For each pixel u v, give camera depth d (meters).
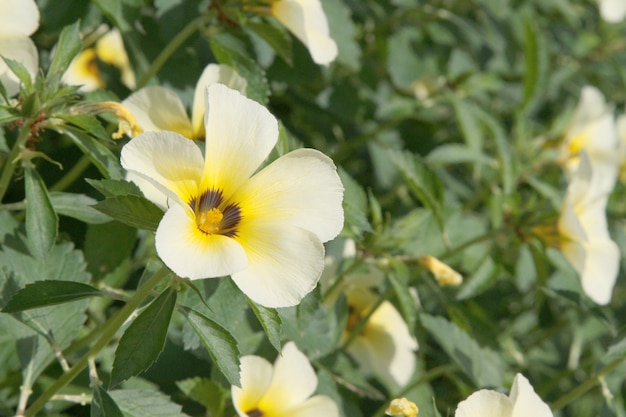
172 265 0.48
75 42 0.54
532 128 0.83
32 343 0.55
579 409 0.74
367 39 0.77
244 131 0.50
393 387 0.65
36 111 0.53
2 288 0.54
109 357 0.60
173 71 0.63
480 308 0.70
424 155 0.80
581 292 0.67
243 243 0.50
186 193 0.50
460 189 0.80
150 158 0.49
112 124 0.59
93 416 0.52
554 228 0.65
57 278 0.56
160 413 0.54
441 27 0.82
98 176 0.64
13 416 0.56
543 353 0.80
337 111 0.73
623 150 0.83
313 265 0.49
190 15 0.62
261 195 0.50
